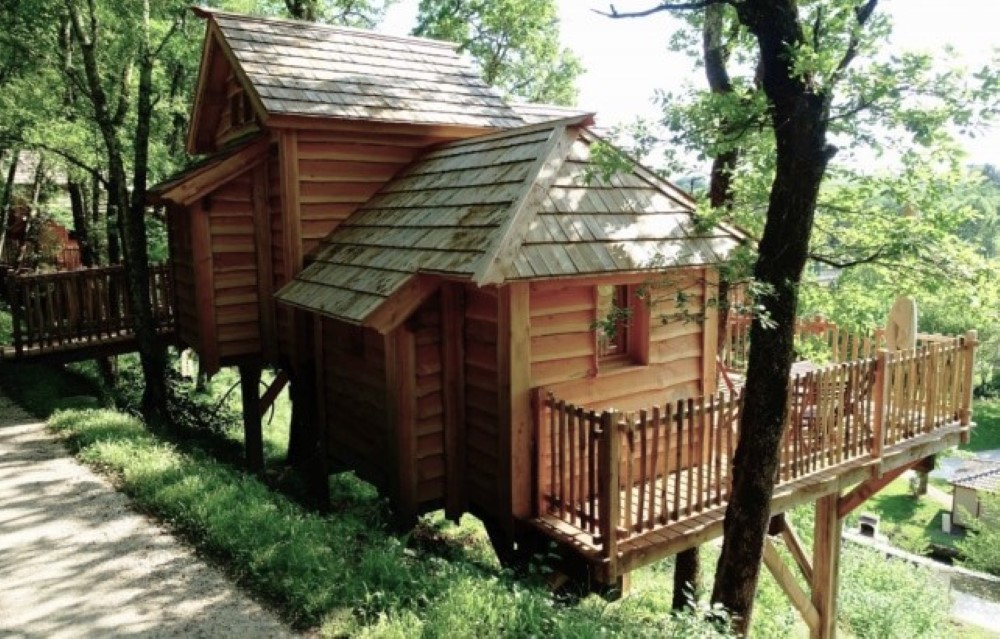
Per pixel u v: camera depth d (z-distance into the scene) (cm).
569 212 716
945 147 616
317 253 1013
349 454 951
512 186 752
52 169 2075
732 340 1292
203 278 1055
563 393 746
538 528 687
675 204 815
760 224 807
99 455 859
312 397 1091
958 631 1508
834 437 830
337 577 567
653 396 820
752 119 591
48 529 679
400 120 1048
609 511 625
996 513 2470
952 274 677
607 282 748
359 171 1070
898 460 878
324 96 1032
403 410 769
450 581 542
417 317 758
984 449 3856
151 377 1236
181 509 698
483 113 1159
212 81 1243
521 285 689
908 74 521
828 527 930
